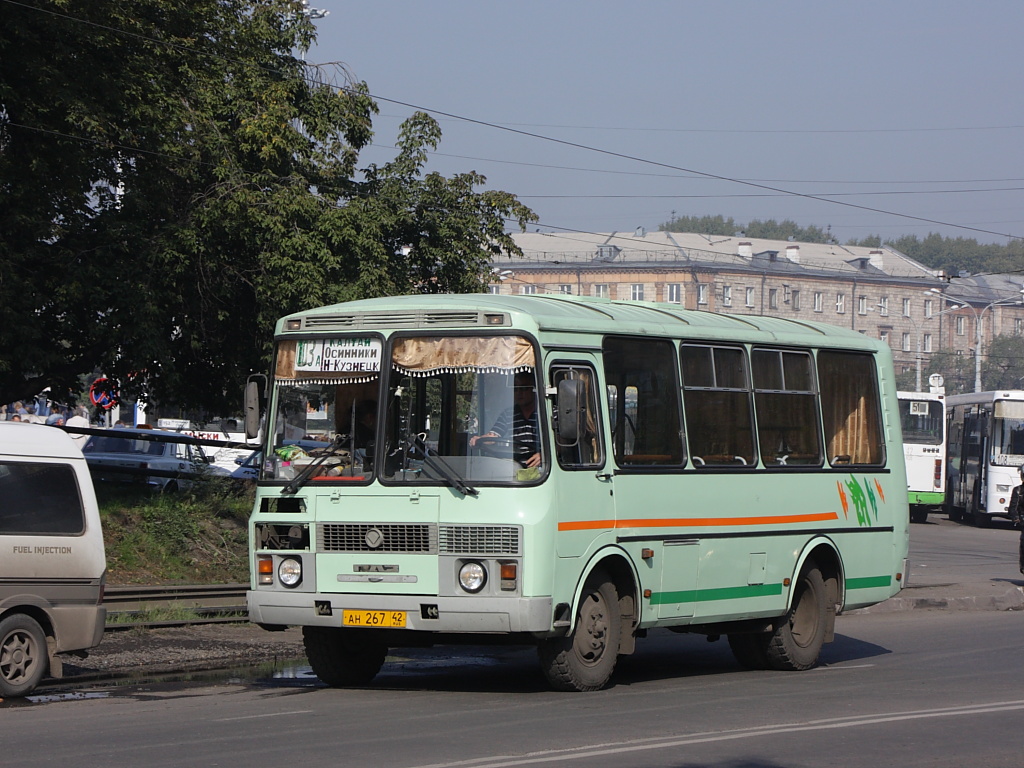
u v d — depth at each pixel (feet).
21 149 83.56
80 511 46.09
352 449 43.65
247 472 114.93
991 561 116.26
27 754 32.94
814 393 55.93
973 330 439.63
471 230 106.52
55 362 88.89
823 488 55.42
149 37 90.22
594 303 49.06
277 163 96.99
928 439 168.66
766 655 53.47
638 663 57.06
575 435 41.19
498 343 42.45
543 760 31.99
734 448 51.19
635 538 45.55
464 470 41.88
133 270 88.84
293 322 45.91
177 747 33.91
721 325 52.08
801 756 33.24
